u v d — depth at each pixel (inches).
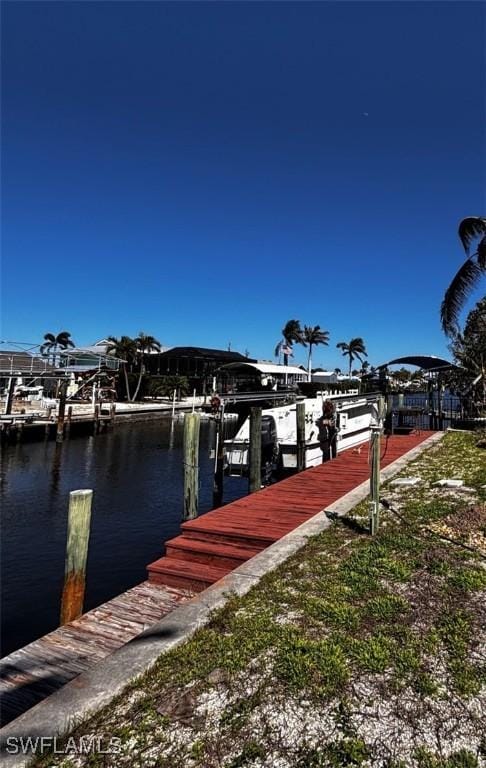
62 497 629.9
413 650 128.0
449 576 173.6
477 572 177.2
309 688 113.7
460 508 262.2
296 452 522.0
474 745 95.8
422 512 256.7
